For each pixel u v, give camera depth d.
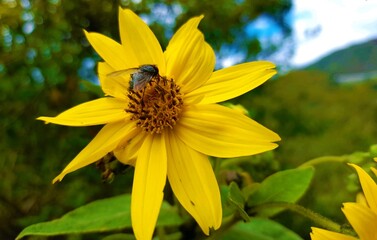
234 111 0.09
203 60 0.09
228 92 0.09
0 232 0.17
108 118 0.09
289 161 0.21
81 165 0.09
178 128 0.09
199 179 0.09
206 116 0.09
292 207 0.10
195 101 0.09
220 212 0.08
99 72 0.10
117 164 0.09
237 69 0.09
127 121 0.09
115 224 0.11
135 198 0.08
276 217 0.17
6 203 0.17
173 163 0.09
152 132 0.09
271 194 0.10
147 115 0.09
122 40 0.10
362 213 0.07
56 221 0.10
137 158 0.09
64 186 0.17
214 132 0.09
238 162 0.12
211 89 0.09
